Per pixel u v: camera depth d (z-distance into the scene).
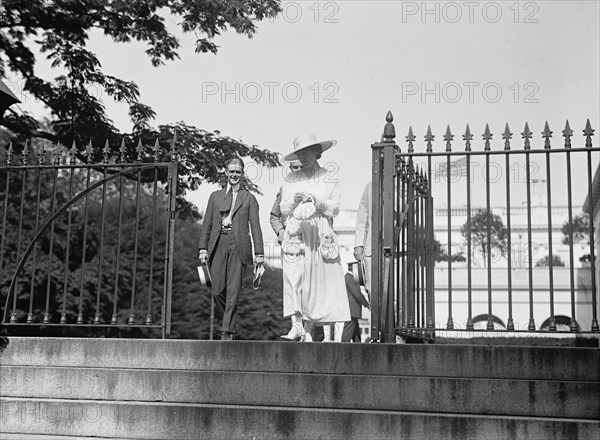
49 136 21.20
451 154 7.54
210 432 6.87
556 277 46.47
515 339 27.84
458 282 47.66
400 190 8.55
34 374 7.62
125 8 20.31
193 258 47.03
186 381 7.27
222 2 20.47
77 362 7.78
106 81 21.05
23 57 20.81
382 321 7.93
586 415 6.46
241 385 7.12
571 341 27.92
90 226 30.02
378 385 6.86
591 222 6.70
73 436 7.14
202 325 44.81
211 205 9.25
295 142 9.56
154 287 36.59
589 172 6.77
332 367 7.14
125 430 7.04
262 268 9.17
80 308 8.32
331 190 9.46
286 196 9.52
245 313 51.97
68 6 20.33
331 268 9.35
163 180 19.83
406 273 9.12
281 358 7.27
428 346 6.98
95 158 20.67
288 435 6.70
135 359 7.65
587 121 6.95
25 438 7.00
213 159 19.92
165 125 20.47
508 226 7.06
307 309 9.21
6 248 25.94
